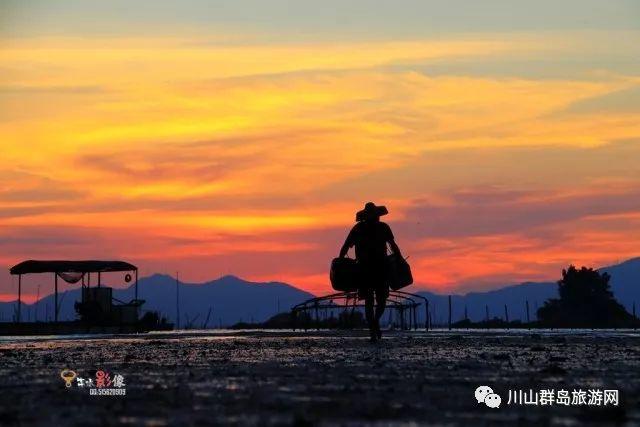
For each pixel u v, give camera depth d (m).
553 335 49.97
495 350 33.03
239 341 43.12
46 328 84.38
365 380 21.36
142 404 17.30
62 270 84.94
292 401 17.56
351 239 40.53
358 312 73.62
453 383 20.59
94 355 32.09
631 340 41.84
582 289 132.50
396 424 14.81
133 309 87.88
